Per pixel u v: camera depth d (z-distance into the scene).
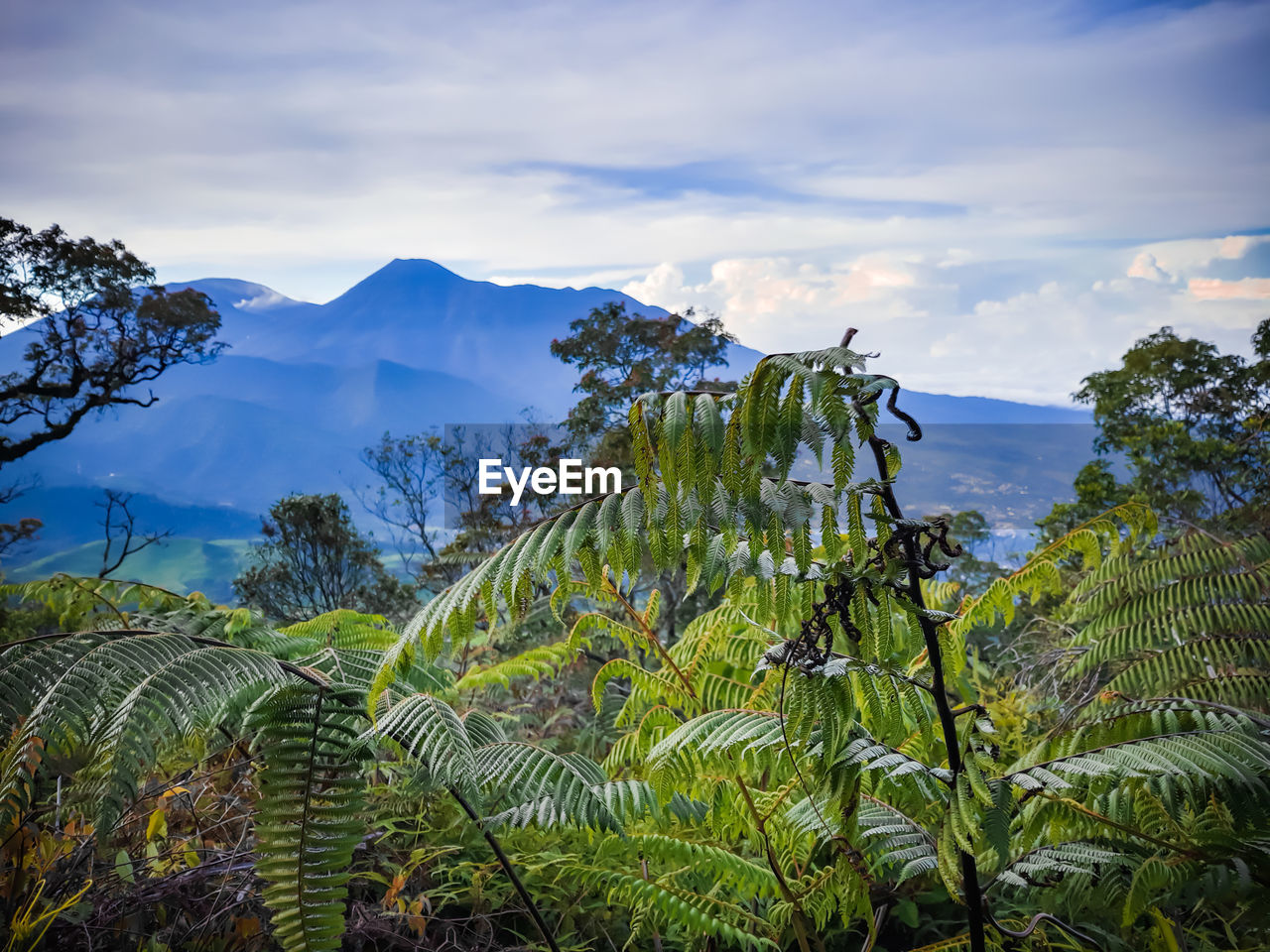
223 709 1.34
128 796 1.13
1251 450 6.16
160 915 1.66
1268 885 1.24
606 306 9.60
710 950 1.81
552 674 2.36
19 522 13.27
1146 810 1.41
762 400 1.05
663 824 1.79
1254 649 1.82
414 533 9.32
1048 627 3.56
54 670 1.28
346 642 2.09
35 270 11.19
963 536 8.52
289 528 7.59
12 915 1.44
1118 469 8.63
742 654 1.93
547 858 1.95
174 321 12.27
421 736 1.33
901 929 2.03
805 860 1.74
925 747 1.45
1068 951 1.65
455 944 1.77
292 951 1.25
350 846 1.29
